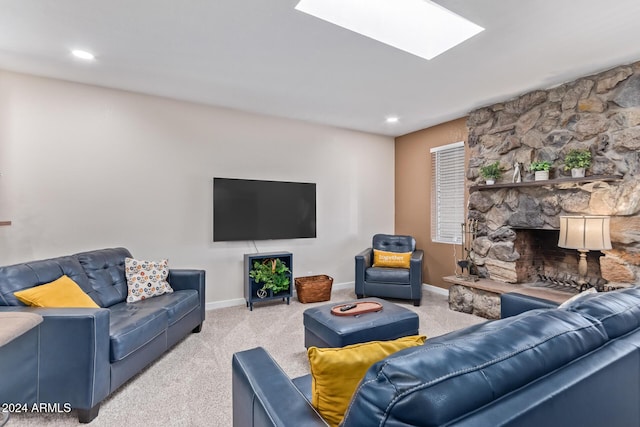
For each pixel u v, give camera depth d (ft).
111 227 10.52
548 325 2.83
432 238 14.94
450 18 7.32
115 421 5.73
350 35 7.27
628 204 8.39
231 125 12.57
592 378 2.60
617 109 8.73
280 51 8.00
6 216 9.18
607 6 6.15
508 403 2.10
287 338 9.39
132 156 10.84
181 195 11.66
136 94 10.87
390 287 12.76
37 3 6.13
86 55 8.24
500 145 11.62
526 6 6.16
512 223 11.13
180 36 7.34
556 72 9.18
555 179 9.60
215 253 12.33
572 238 8.59
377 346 3.17
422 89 10.45
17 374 5.68
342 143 15.35
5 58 8.40
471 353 2.29
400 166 16.62
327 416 3.09
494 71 9.09
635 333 3.36
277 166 13.62
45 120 9.61
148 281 9.24
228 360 8.04
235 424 4.02
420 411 1.86
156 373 7.39
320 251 14.83
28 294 6.22
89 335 5.71
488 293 10.85
